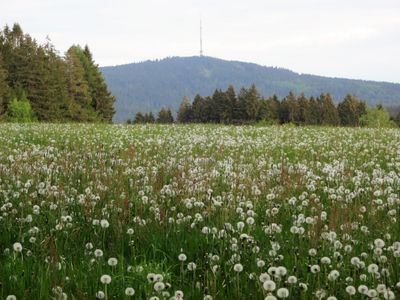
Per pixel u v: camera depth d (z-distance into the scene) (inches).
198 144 778.8
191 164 517.3
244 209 321.4
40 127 1194.6
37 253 243.0
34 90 3149.6
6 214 295.6
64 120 3353.8
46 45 3427.7
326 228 273.4
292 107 4483.3
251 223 267.4
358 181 415.2
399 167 542.0
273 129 1204.5
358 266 215.0
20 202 326.3
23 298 190.7
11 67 3125.0
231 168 495.8
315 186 409.4
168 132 1048.2
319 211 297.7
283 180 401.1
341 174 461.7
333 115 4507.9
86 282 205.3
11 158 495.2
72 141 798.5
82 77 3735.2
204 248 255.4
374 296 185.2
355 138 940.0
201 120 4672.7
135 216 306.2
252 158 602.5
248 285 209.6
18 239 266.7
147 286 203.8
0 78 2908.5
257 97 4357.8
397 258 224.8
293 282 194.4
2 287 198.8
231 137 936.9
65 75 3595.0
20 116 2751.0
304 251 242.8
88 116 3661.4
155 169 457.4
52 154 567.2
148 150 657.0
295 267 222.7
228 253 243.9
